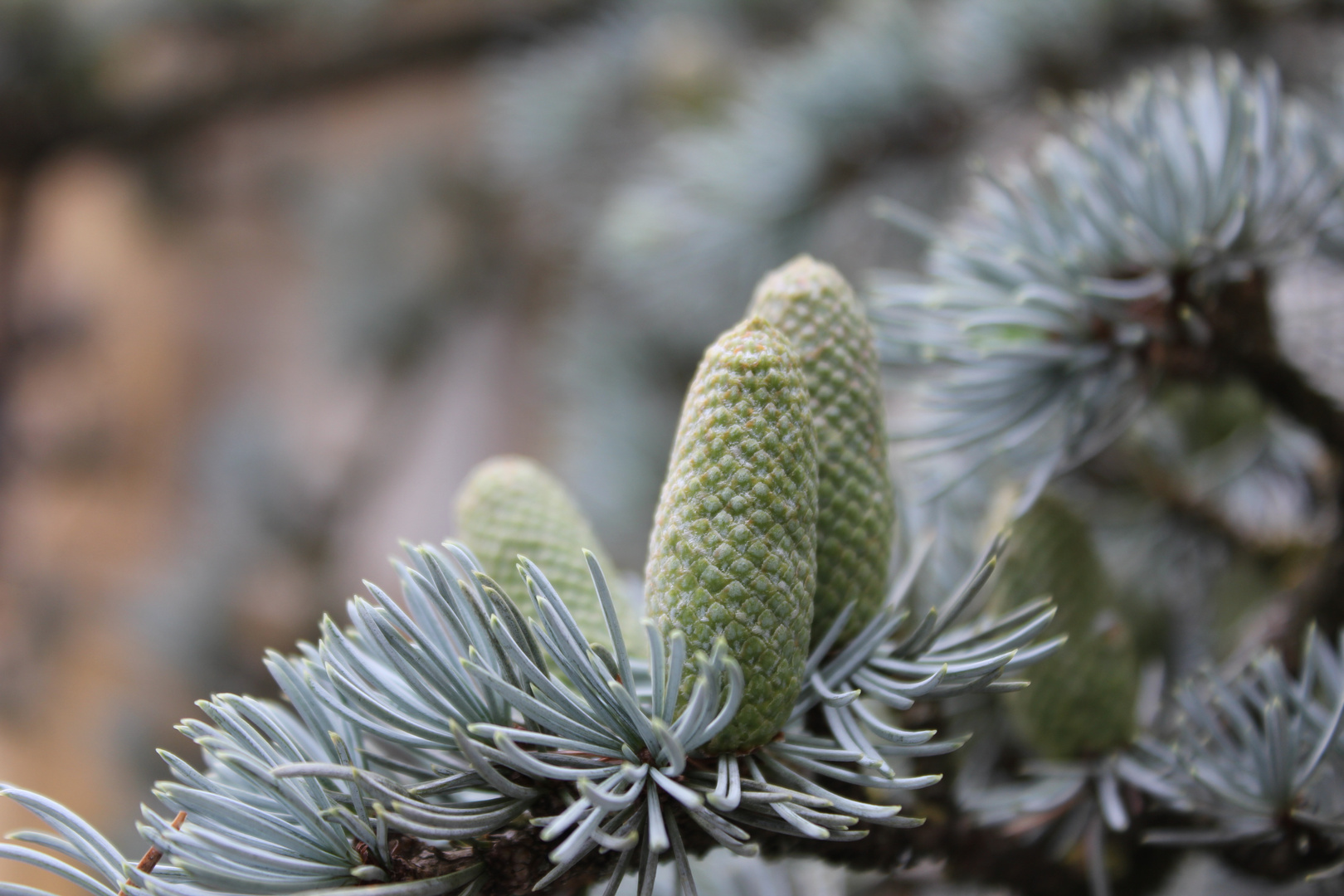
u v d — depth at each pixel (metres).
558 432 0.98
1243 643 0.35
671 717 0.25
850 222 0.65
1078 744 0.31
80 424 1.32
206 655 1.03
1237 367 0.33
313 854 0.25
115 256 1.38
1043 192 0.35
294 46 1.25
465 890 0.25
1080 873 0.32
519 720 0.26
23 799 0.25
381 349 1.43
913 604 0.32
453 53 1.22
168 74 1.27
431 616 0.27
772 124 0.63
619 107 0.99
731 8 0.92
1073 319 0.32
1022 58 0.57
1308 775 0.29
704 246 0.66
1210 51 0.54
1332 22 0.52
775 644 0.25
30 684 1.18
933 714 0.30
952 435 0.33
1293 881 0.30
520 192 1.17
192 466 1.26
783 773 0.26
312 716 0.26
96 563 1.27
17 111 1.21
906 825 0.25
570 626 0.25
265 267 1.52
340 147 1.48
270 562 1.11
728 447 0.25
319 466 1.28
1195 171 0.32
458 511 0.29
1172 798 0.31
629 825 0.25
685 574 0.25
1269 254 0.32
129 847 0.90
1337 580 0.34
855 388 0.27
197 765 0.99
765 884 0.35
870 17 0.62
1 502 1.27
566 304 1.19
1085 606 0.31
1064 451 0.32
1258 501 0.44
